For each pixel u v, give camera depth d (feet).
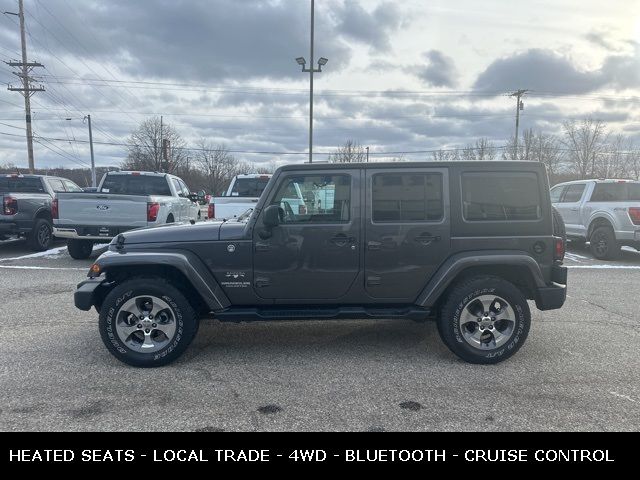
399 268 15.07
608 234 35.99
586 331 18.58
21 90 110.63
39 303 22.63
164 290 14.61
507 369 14.79
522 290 16.21
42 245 39.22
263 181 39.50
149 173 38.24
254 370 14.73
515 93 144.05
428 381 13.91
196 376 14.26
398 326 19.15
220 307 15.05
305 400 12.73
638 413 12.06
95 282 14.97
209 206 35.45
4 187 40.96
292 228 14.94
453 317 14.94
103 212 31.89
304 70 79.36
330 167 14.99
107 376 14.24
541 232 15.12
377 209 14.99
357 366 15.03
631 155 165.68
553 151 167.43
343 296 15.28
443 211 14.97
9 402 12.57
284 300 15.26
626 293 25.26
